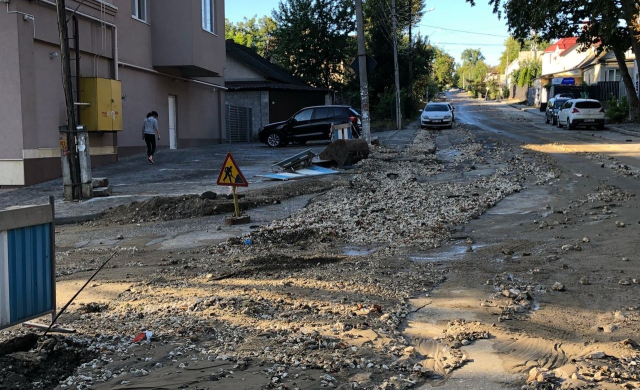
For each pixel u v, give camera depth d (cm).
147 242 1034
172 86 2630
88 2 1919
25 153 1639
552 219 1092
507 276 746
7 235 483
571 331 556
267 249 938
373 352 505
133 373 463
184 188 1564
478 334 547
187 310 616
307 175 1761
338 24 5278
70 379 453
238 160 2242
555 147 2484
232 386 438
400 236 1004
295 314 601
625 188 1384
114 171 1912
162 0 2417
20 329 562
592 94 5666
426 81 8794
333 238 1002
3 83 1622
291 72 5419
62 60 1415
